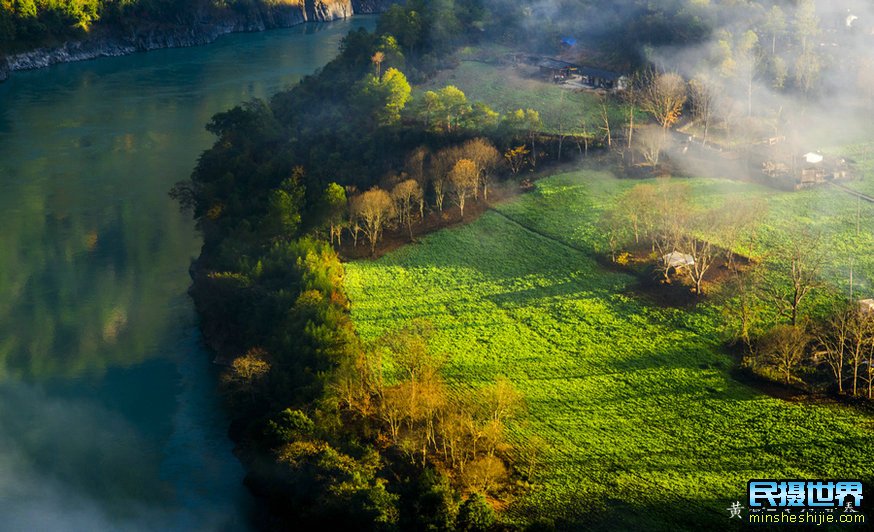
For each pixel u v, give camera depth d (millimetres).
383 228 172375
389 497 102500
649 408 119500
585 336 135750
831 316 130125
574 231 164250
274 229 166500
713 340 131375
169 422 133375
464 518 100000
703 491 104750
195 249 187375
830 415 114438
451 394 123875
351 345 130625
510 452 112938
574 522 101625
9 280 174625
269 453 116375
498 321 141625
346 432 117188
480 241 165250
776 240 151250
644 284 146750
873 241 148125
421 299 149250
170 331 156625
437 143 196750
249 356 132125
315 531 105250
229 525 113125
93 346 153000
